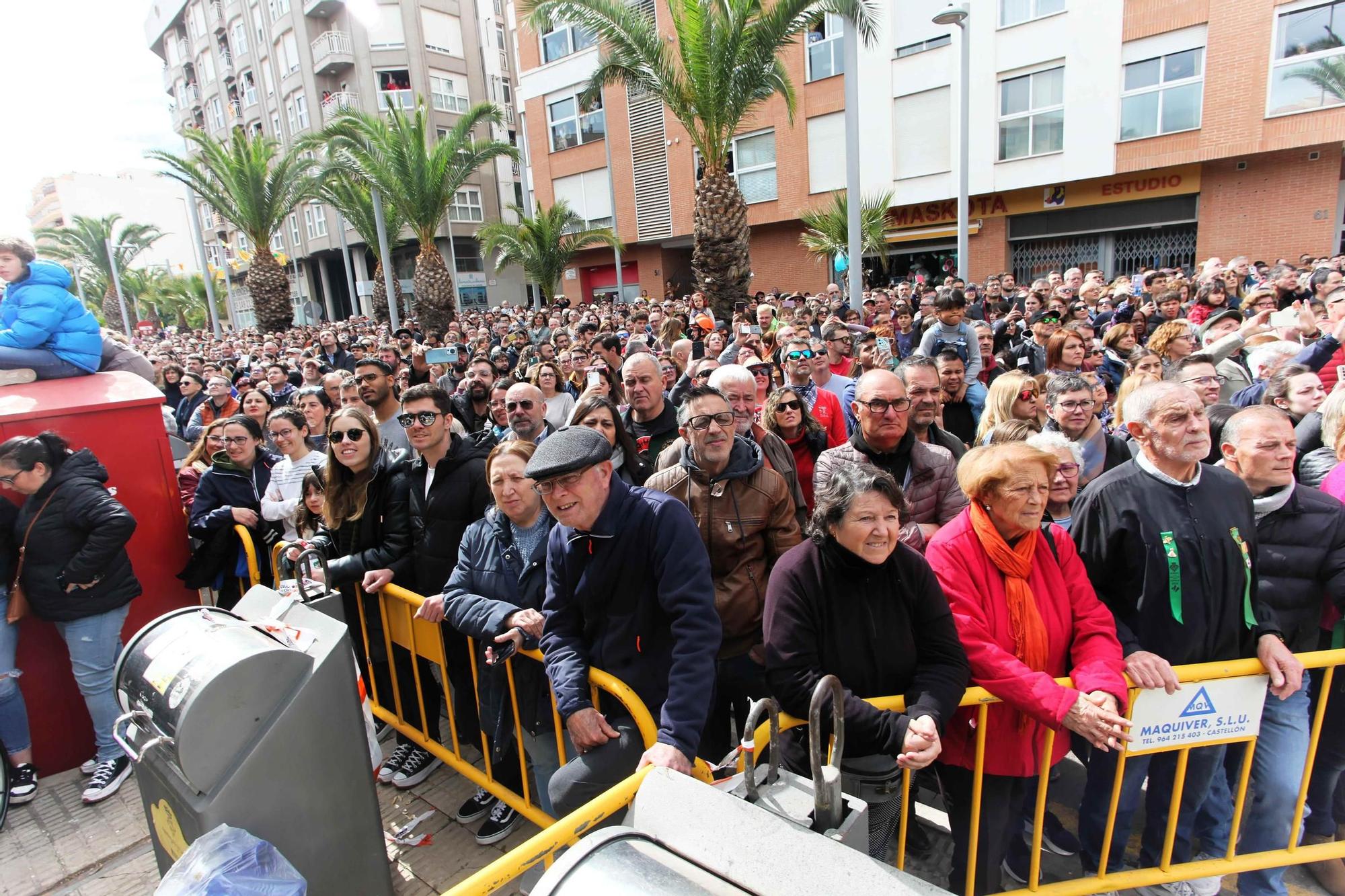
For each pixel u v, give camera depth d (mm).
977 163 17266
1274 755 2387
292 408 4164
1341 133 13344
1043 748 2156
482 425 6387
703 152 12148
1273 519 2549
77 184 71500
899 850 2125
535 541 2648
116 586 3256
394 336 17094
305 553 2654
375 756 2611
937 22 12102
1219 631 2307
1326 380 4430
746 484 2830
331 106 34250
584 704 2107
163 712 1898
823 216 17234
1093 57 15492
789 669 2059
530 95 25688
